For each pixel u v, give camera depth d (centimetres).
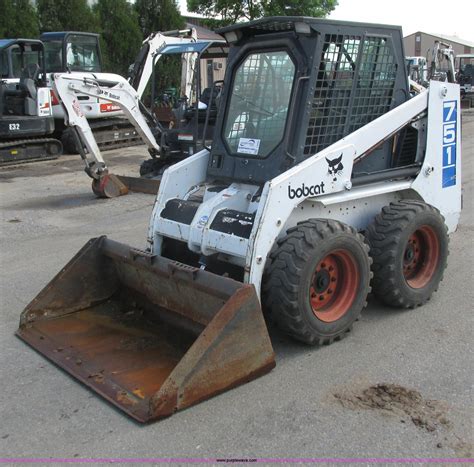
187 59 1168
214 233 409
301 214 425
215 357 348
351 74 434
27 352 421
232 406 347
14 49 1416
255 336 364
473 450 305
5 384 378
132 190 1031
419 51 4381
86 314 467
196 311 404
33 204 948
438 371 387
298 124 414
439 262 496
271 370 386
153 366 385
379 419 333
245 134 447
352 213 464
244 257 388
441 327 455
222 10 1839
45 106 1384
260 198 396
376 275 460
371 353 412
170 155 1080
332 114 432
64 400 358
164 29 2264
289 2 1794
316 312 414
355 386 369
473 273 572
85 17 1997
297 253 383
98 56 1548
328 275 418
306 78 407
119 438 320
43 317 456
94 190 977
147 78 1218
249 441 315
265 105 434
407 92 484
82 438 321
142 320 453
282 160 415
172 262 406
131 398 349
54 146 1440
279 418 335
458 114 524
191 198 482
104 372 381
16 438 323
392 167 496
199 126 1032
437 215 480
